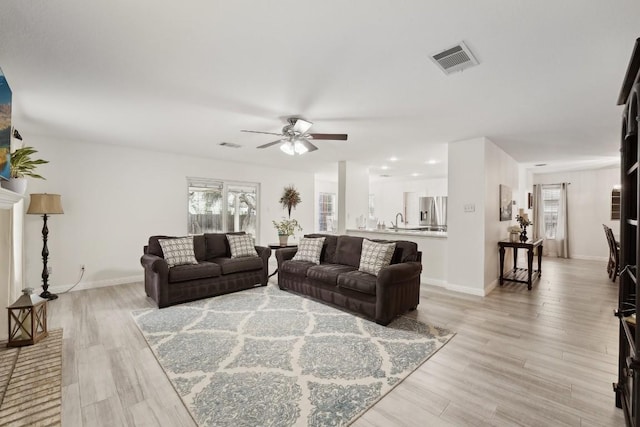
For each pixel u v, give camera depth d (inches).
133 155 201.5
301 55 81.9
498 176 194.2
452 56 81.9
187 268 153.4
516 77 94.0
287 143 141.4
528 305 150.9
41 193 162.6
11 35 72.2
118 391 77.6
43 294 157.2
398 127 148.6
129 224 199.2
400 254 147.5
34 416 67.8
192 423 66.4
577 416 68.9
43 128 151.9
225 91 105.4
